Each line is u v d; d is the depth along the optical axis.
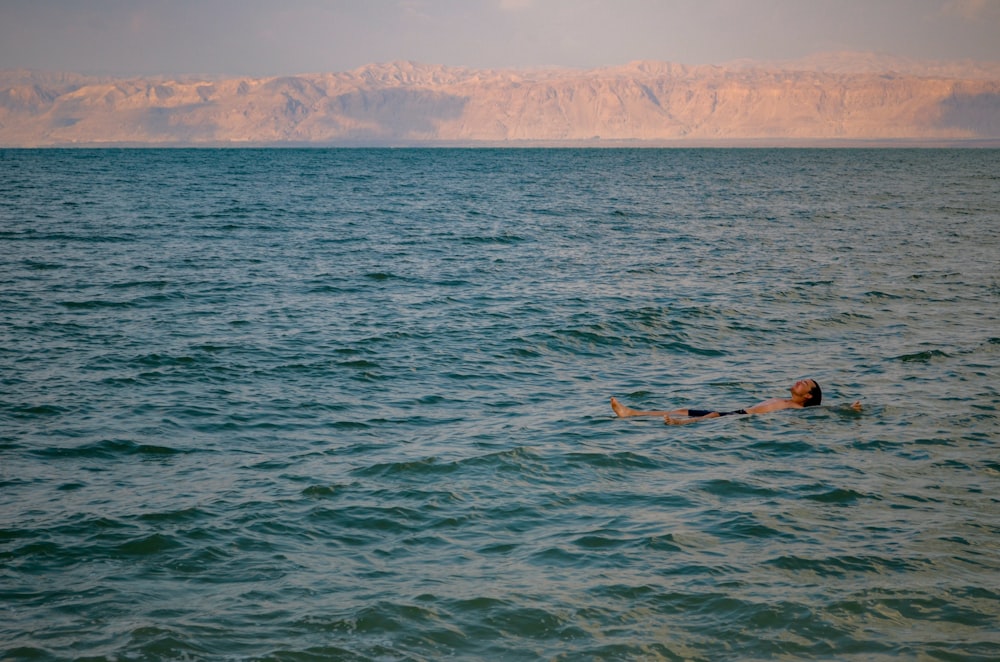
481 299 24.75
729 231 42.66
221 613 8.23
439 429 13.86
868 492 11.17
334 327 21.09
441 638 7.87
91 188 71.88
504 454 12.49
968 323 21.89
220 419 14.32
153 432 13.62
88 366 17.36
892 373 17.20
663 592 8.63
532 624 8.09
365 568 9.16
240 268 29.67
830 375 17.14
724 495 11.09
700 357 18.88
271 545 9.67
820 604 8.38
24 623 8.02
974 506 10.77
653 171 120.31
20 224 41.97
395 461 12.27
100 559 9.31
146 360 17.84
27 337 19.61
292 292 25.56
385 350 19.02
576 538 9.84
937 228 43.88
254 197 64.19
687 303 24.08
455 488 11.30
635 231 42.47
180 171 110.56
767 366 18.00
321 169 123.31
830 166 139.75
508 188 79.25
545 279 28.20
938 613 8.23
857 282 27.69
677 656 7.62
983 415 14.38
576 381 16.98
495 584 8.79
